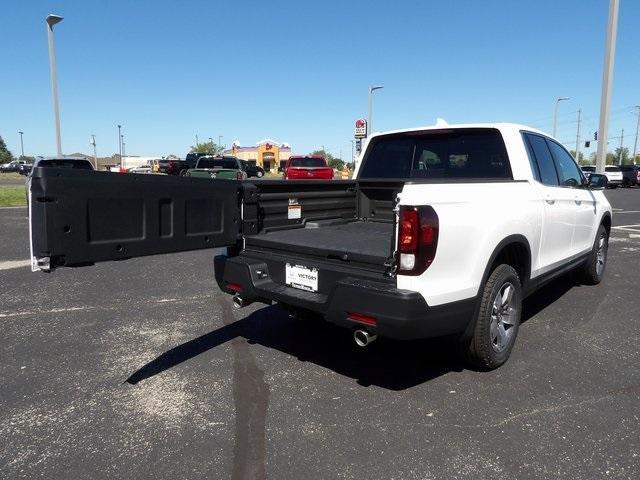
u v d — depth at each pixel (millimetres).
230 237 3836
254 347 4367
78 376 3766
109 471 2607
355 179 5434
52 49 20109
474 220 3367
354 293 3158
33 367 3926
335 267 3457
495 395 3438
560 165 5320
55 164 14727
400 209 3043
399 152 5316
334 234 4277
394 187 5160
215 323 5012
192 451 2783
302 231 4484
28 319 5109
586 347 4324
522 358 4086
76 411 3236
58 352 4230
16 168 82250
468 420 3100
